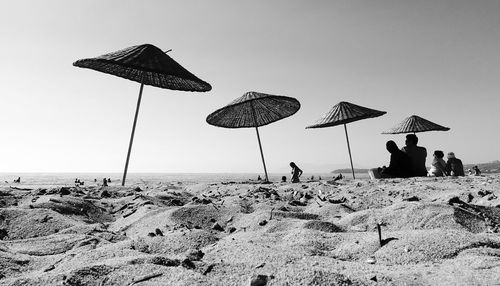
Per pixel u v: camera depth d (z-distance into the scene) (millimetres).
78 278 1408
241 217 3445
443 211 2791
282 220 3078
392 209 3078
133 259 1610
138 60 6770
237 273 1473
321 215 3648
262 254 1766
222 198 5215
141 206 4098
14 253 2021
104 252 1938
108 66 7387
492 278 1385
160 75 7965
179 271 1474
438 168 8109
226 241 2133
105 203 4574
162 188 7086
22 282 1415
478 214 2863
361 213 3170
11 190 5383
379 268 1637
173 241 2273
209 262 1639
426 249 1836
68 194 5242
